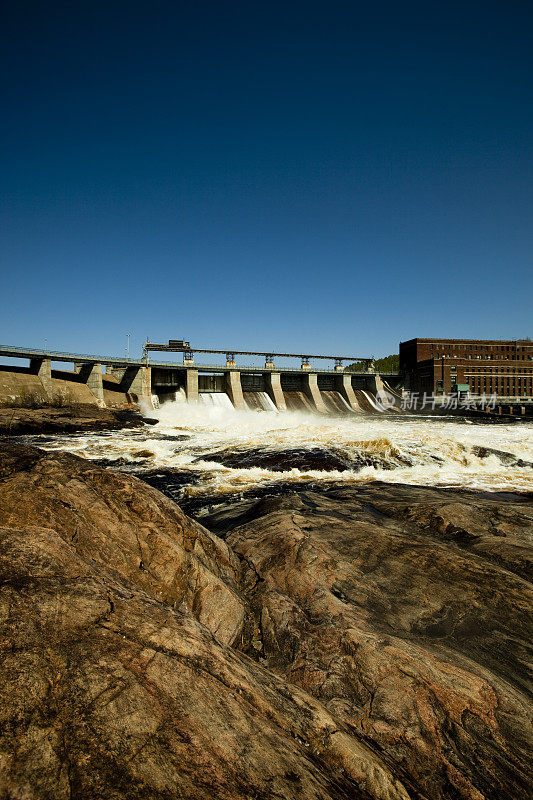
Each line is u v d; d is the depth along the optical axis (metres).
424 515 12.32
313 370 89.62
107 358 65.19
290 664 5.21
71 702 2.41
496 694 4.75
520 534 10.96
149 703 2.60
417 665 4.91
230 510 14.85
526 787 3.69
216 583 5.87
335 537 9.91
